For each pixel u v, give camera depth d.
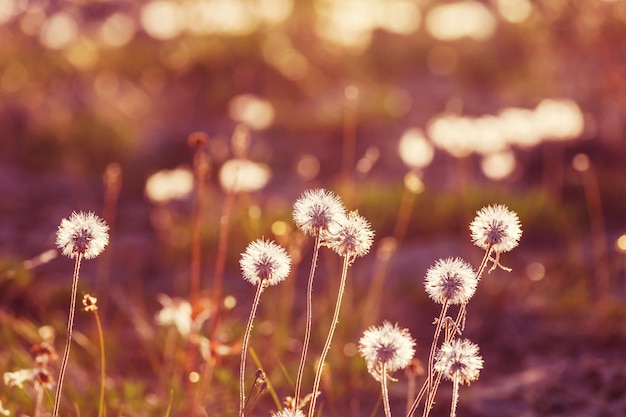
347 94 3.04
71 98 5.28
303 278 2.71
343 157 4.71
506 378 1.98
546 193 3.22
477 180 3.85
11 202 3.77
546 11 5.34
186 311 1.88
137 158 4.61
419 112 5.69
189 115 5.52
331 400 1.83
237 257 2.89
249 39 6.39
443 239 2.97
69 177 4.23
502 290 2.42
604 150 3.79
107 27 7.08
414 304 2.44
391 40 7.10
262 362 1.99
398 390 1.92
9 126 4.59
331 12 7.30
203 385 1.75
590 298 2.42
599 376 1.94
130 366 2.01
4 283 2.40
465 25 6.94
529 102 5.75
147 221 3.57
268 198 3.76
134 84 6.05
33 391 1.77
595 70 5.03
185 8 7.00
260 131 4.98
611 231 3.05
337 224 1.31
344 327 2.20
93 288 2.63
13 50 6.10
